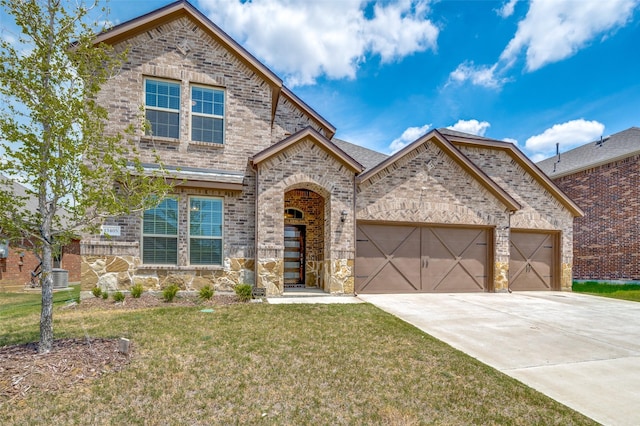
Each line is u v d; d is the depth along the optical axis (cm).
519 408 407
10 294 1445
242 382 435
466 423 369
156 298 919
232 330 638
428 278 1212
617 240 1647
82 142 503
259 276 1004
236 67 1099
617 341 679
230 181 1037
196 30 1066
